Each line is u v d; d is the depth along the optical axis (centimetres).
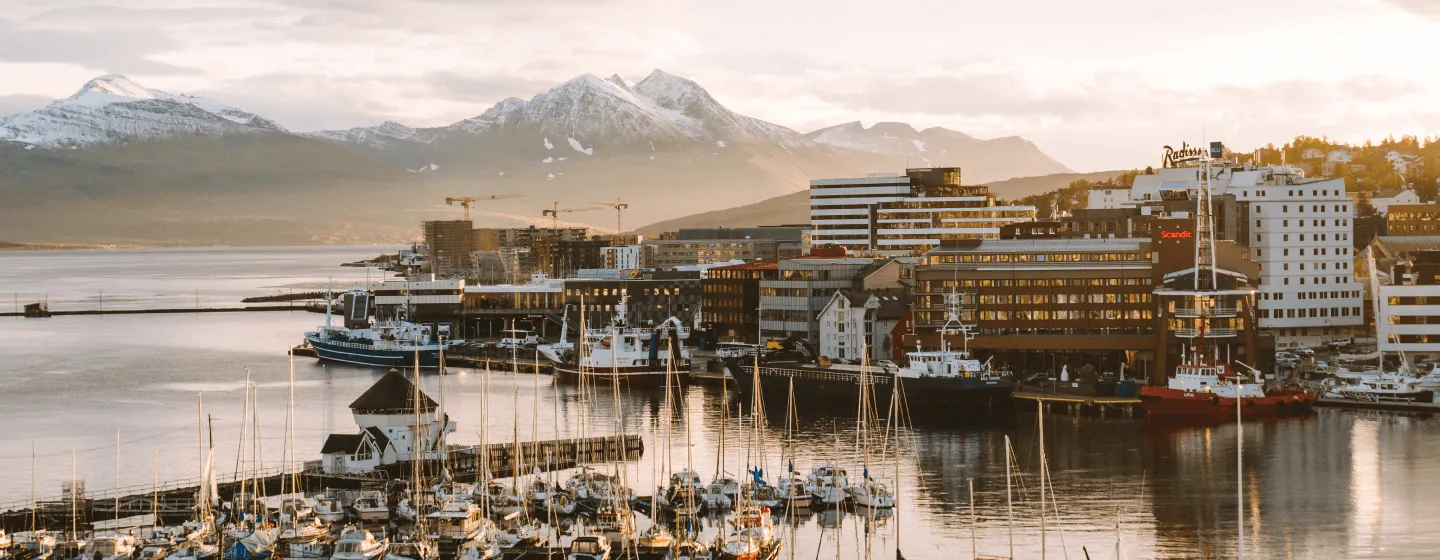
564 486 19788
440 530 17200
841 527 18075
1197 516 18525
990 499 19525
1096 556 16600
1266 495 19675
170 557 16088
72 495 18725
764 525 17212
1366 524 18050
